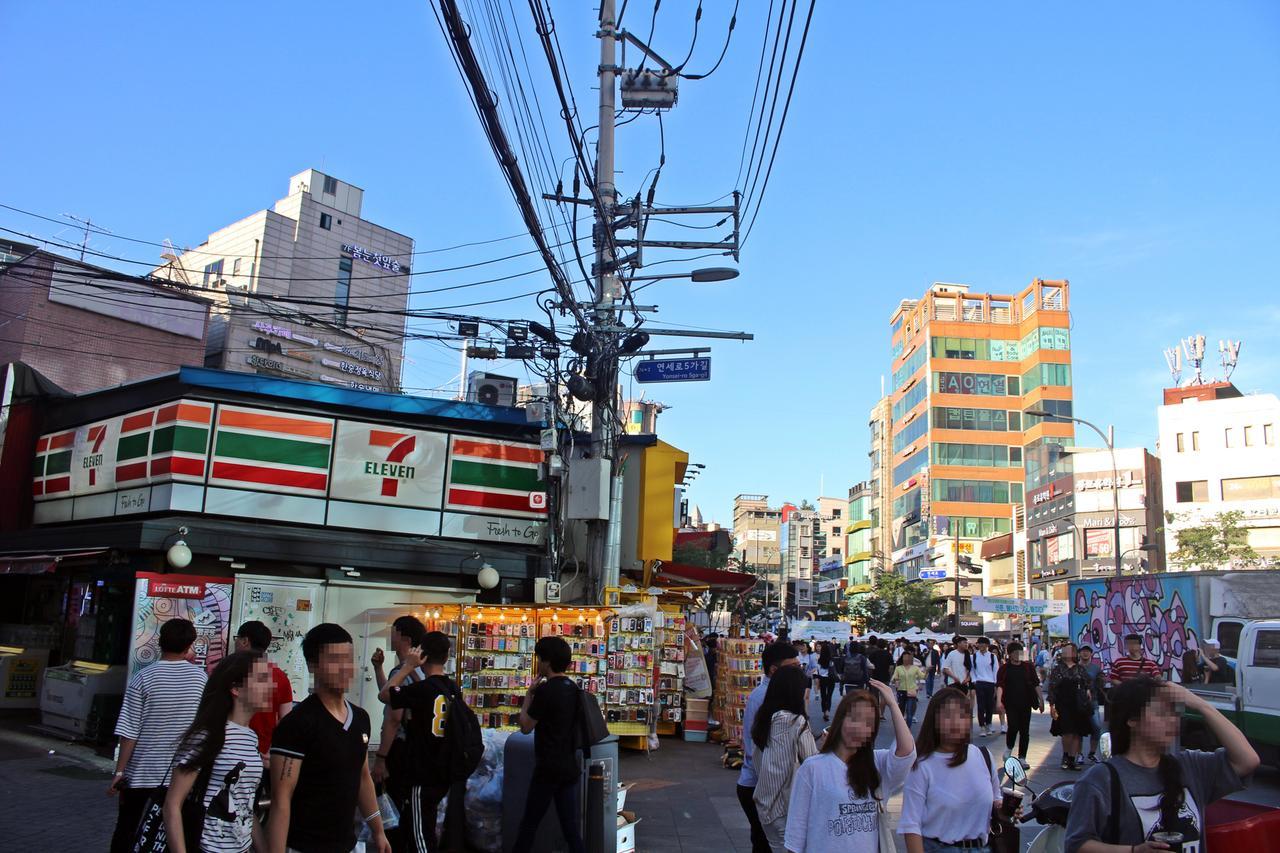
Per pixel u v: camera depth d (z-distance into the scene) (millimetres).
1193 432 56781
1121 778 3951
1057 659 15180
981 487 85062
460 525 16203
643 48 14289
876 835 4551
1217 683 15023
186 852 4105
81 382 26328
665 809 10258
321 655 4340
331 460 15375
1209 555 47469
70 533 14234
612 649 14141
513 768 7730
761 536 155625
